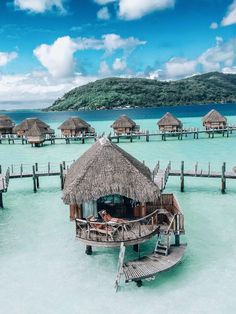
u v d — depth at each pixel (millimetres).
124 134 57969
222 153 45188
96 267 16984
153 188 16625
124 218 17906
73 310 13852
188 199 27094
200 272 16219
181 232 16797
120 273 14828
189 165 38344
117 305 14055
